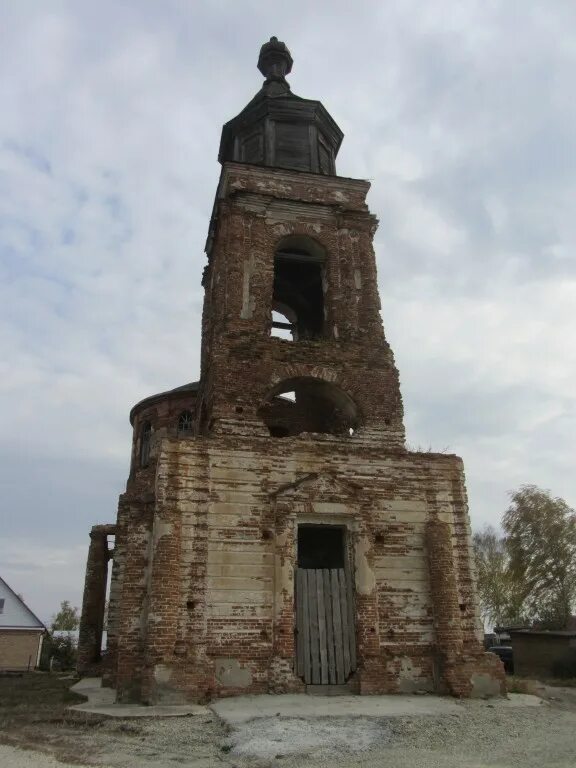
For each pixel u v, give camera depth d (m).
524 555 40.06
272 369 17.64
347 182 21.53
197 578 14.18
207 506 14.84
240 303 18.53
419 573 15.56
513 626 39.25
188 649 13.50
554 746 9.55
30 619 49.34
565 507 40.50
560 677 24.17
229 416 16.67
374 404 17.89
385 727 10.56
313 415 21.56
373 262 20.48
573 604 38.16
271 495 15.33
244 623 14.11
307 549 17.77
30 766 8.27
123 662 13.65
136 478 32.38
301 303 23.53
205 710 12.07
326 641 14.65
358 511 15.65
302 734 10.02
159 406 33.91
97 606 25.19
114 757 8.85
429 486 16.47
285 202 20.55
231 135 24.28
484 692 14.26
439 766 8.30
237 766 8.41
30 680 22.05
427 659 14.73
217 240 20.89
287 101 23.16
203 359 21.80
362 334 19.00
